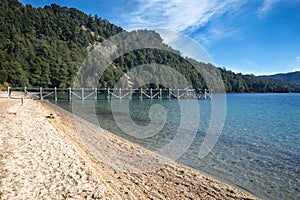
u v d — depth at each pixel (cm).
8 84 4703
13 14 7506
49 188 443
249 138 1330
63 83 5166
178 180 652
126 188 552
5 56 5391
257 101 5378
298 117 2481
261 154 993
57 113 1856
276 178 729
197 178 682
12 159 552
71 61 5697
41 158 594
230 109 3356
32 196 406
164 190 577
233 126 1775
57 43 6812
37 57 5512
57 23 8050
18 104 1894
